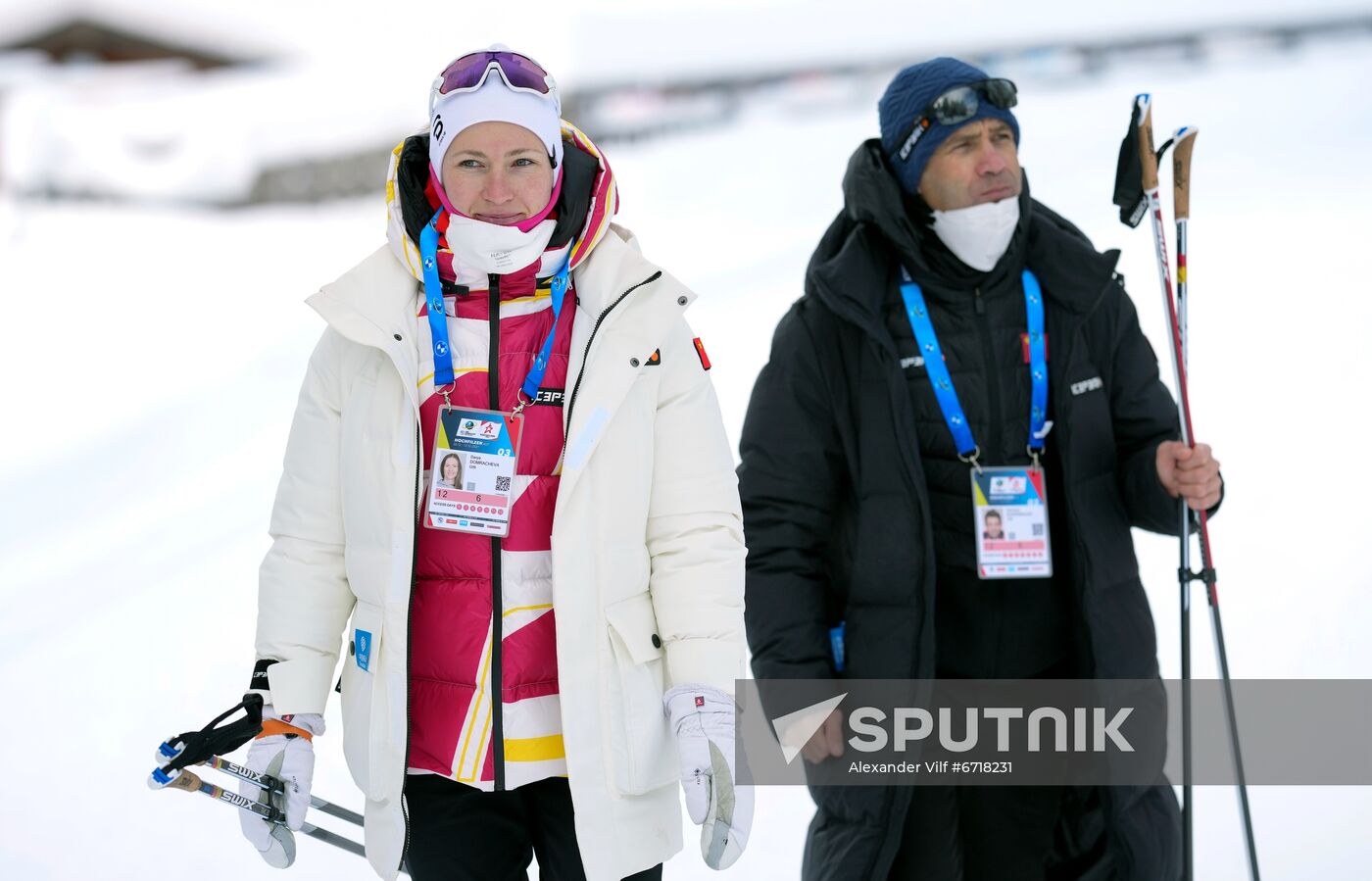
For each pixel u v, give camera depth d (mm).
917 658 9164
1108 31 64625
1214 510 9234
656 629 7539
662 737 7473
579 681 7148
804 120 60469
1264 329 26047
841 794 9242
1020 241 9523
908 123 9445
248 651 17188
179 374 31391
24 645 17750
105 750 14398
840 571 9766
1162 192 33719
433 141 7344
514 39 63344
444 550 7297
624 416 7391
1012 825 9414
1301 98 52688
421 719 7348
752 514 9547
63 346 34312
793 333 9656
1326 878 10906
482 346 7391
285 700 7465
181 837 12305
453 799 7453
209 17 84875
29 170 55281
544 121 7234
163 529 22156
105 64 83375
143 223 50938
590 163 7555
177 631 17906
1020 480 9328
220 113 57031
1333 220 33875
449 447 7277
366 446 7414
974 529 9344
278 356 32531
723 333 27422
